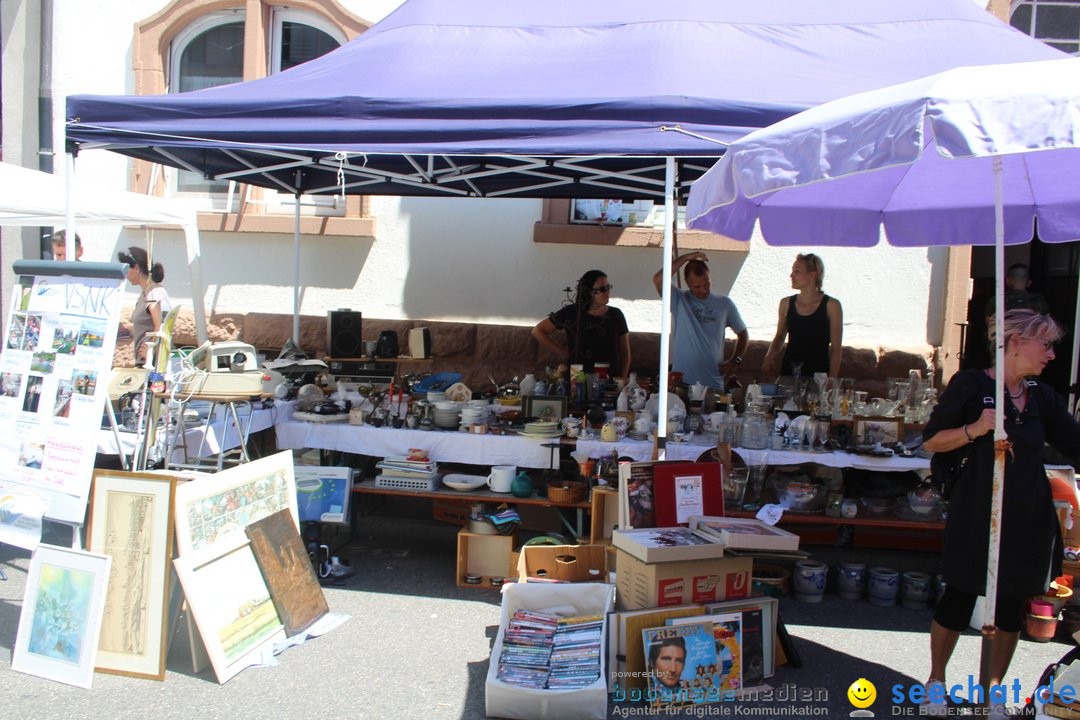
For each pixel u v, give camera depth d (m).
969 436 3.08
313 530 4.86
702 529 3.73
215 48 8.41
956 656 3.96
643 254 7.88
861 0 5.59
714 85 4.50
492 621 4.27
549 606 3.78
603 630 3.45
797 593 4.70
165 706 3.32
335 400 5.46
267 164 6.50
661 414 4.20
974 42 5.04
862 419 4.79
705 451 4.48
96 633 3.50
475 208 8.02
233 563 3.78
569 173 6.49
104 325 3.83
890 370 7.62
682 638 3.43
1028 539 3.11
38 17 8.29
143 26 8.19
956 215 5.20
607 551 4.22
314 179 7.20
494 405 5.56
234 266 8.29
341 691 3.49
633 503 3.86
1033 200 4.91
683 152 4.02
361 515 6.05
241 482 3.91
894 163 2.52
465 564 4.77
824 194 4.86
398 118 4.30
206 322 8.03
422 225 8.09
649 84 4.56
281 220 8.12
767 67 4.79
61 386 3.84
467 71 4.97
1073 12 7.70
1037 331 3.05
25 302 4.06
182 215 6.97
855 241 5.48
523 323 8.03
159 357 4.29
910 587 4.60
